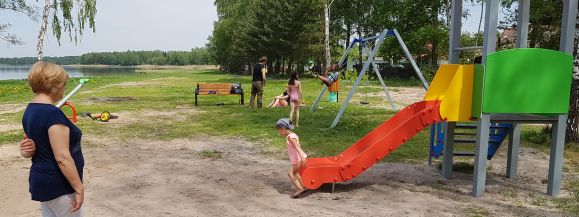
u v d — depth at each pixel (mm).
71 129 2748
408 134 5828
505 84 5473
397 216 4781
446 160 6602
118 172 6566
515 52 5441
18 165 6898
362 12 49219
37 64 2711
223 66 71812
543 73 5516
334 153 8188
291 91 11383
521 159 7879
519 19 6488
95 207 4961
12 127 10883
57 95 2779
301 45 42719
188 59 161375
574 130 9117
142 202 5168
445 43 33531
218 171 6703
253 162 7352
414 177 6586
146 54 180875
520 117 5742
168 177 6312
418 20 35844
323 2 34594
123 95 20875
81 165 2832
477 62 6562
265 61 15367
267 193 5605
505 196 5660
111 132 10219
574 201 5461
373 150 5750
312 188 5508
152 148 8445
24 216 4668
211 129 10695
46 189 2668
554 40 24672
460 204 5270
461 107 5840
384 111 14680
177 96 20391
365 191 5777
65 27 36188
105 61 186375
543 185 6242
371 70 35688
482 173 5602
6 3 32125
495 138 6969
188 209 4938
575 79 8945
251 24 45219
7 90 25000
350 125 11070
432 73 32719
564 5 5582
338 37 45094
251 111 14414
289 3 42531
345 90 25078
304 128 10898
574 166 7367
